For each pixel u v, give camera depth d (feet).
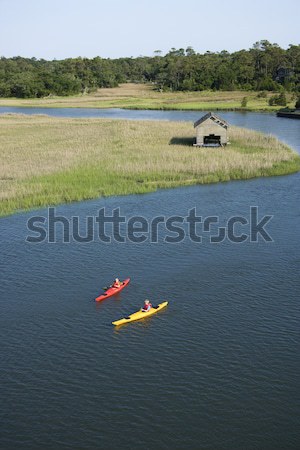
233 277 152.76
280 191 245.65
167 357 115.65
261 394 103.55
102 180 255.50
